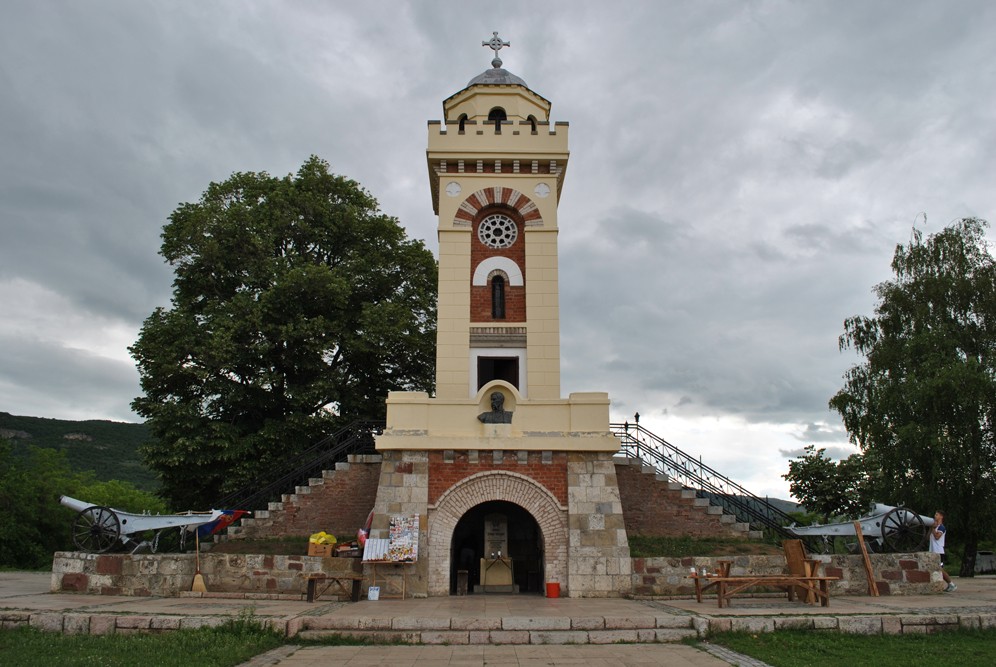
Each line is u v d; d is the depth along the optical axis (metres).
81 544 21.66
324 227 33.59
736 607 16.83
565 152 26.42
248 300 29.73
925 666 11.62
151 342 28.69
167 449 28.00
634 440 25.77
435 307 35.22
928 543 21.95
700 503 24.80
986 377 29.62
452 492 21.09
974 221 34.00
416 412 21.66
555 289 25.52
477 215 26.44
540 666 11.68
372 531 20.55
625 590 20.23
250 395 30.12
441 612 16.11
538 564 23.22
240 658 12.12
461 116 27.42
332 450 26.84
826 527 23.12
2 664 11.30
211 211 31.25
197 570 20.33
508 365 25.73
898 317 34.03
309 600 18.17
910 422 31.00
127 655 12.09
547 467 21.33
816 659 12.17
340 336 31.11
